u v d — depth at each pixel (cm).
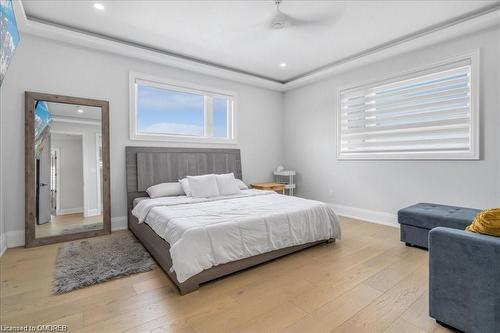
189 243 192
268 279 211
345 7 265
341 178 440
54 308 169
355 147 420
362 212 409
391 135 373
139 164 366
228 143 468
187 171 409
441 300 149
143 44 350
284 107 549
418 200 342
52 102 308
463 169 301
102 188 337
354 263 242
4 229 281
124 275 214
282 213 255
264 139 522
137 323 154
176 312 165
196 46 357
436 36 302
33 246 287
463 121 303
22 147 292
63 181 312
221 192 361
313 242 281
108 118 343
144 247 281
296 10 270
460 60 301
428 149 334
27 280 206
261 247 230
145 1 254
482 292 133
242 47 361
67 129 317
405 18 285
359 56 384
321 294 187
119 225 357
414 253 266
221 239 208
